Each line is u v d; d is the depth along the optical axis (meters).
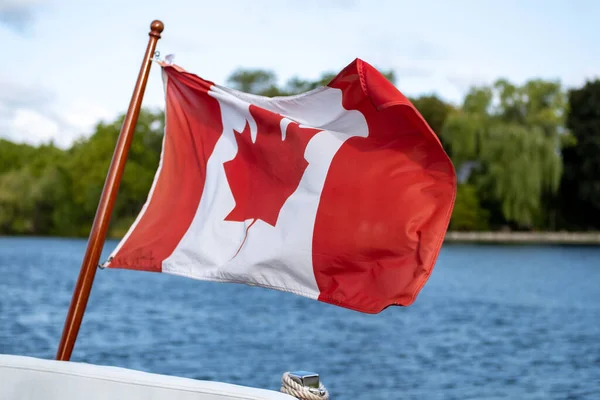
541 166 112.69
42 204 144.12
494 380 21.53
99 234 6.96
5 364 5.40
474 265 74.62
